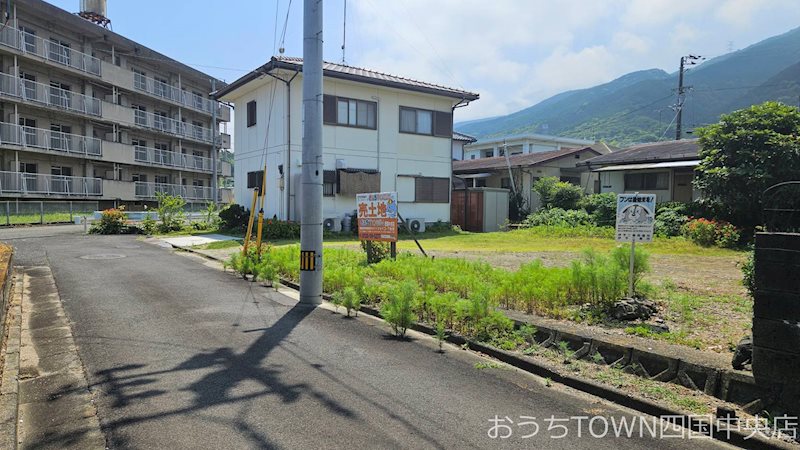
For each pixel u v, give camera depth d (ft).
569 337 16.22
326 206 61.57
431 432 10.71
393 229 31.24
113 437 10.30
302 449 9.87
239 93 68.39
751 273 21.24
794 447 9.93
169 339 17.24
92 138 93.04
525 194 85.97
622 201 20.57
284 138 59.06
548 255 40.75
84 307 22.00
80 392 12.62
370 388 13.11
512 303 21.13
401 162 68.28
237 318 20.53
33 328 18.56
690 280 27.76
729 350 15.01
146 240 54.08
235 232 61.11
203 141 125.08
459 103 73.51
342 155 62.80
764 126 50.03
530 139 142.72
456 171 98.43
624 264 22.50
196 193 121.08
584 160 90.58
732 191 49.47
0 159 80.59
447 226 71.31
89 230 61.98
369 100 64.95
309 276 23.72
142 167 109.29
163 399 12.18
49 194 85.30
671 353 13.75
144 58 106.93
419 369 14.71
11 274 26.68
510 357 15.56
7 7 80.02
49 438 10.27
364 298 23.16
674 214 55.36
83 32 94.32
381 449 9.93
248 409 11.66
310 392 12.73
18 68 83.92
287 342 17.19
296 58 60.59
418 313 20.26
